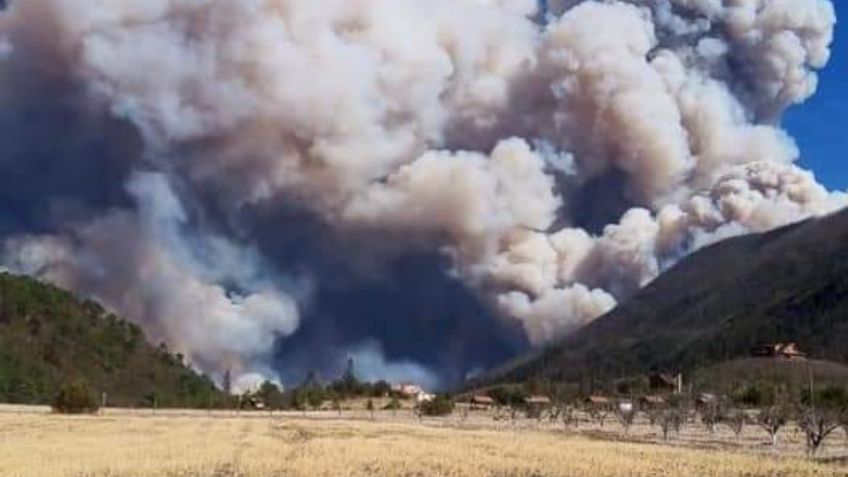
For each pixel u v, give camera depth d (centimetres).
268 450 7075
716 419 13725
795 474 6000
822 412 11150
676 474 5888
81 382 15800
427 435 9606
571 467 6175
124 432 9506
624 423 13250
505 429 12219
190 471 5544
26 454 6419
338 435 9394
